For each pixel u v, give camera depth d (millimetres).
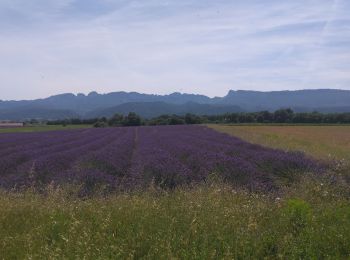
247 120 122000
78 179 14055
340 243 6941
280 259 6285
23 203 9703
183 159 22031
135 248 6605
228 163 17359
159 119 114062
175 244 6562
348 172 17188
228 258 6102
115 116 116688
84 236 6816
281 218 7977
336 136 54594
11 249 6742
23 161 22578
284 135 55688
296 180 15242
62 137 45906
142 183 13984
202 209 8461
